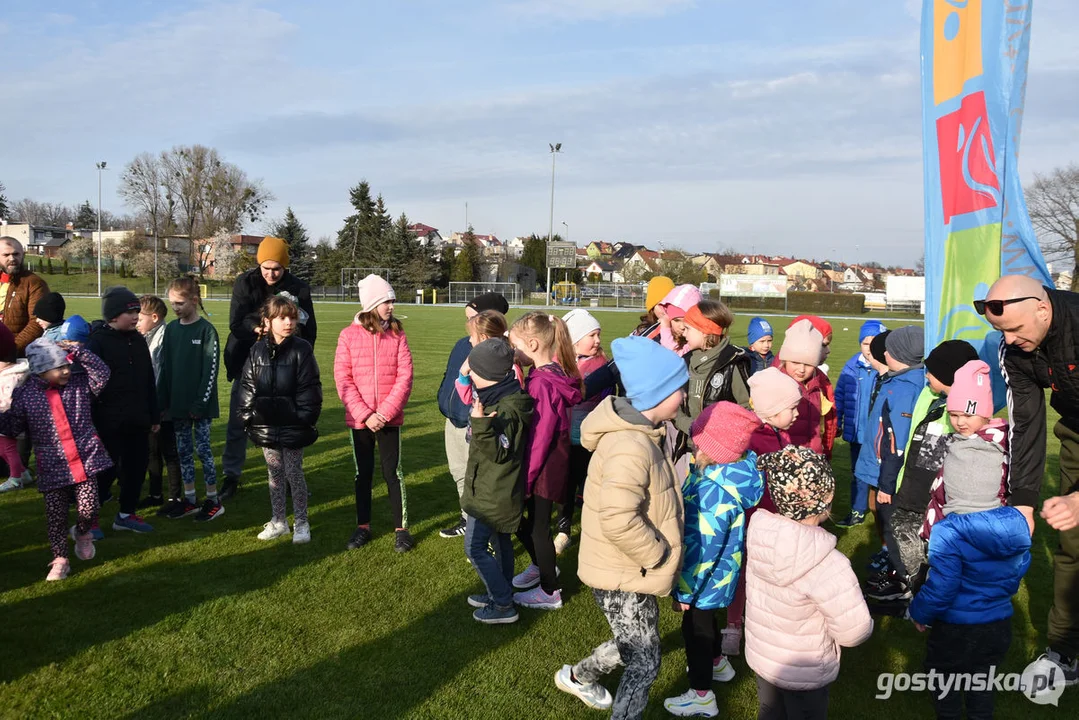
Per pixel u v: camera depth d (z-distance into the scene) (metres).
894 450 4.20
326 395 11.74
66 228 100.94
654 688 3.44
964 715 3.26
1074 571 3.45
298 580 4.48
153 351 6.20
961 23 4.25
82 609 3.99
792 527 2.55
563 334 4.33
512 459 3.78
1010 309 2.95
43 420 4.30
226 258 66.25
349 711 3.12
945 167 4.38
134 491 5.24
